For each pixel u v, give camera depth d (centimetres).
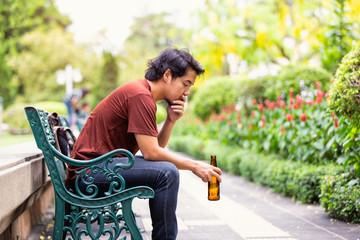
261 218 422
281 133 593
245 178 707
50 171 227
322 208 459
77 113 1717
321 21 1040
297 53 1181
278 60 1402
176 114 278
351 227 367
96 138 246
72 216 228
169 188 229
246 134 804
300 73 861
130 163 225
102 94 2603
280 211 457
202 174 242
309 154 533
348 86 344
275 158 633
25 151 314
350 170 411
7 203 206
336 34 698
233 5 1391
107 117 246
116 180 235
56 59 2955
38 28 3212
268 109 747
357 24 696
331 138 478
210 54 1561
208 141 1026
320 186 437
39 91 3130
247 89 971
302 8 1080
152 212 230
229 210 469
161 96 262
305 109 590
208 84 1377
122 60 3622
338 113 383
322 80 851
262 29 1320
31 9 2723
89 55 3394
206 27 1467
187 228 384
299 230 365
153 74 257
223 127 937
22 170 235
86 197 227
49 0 3562
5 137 1074
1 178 197
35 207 366
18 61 2952
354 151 389
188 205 503
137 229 227
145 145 235
